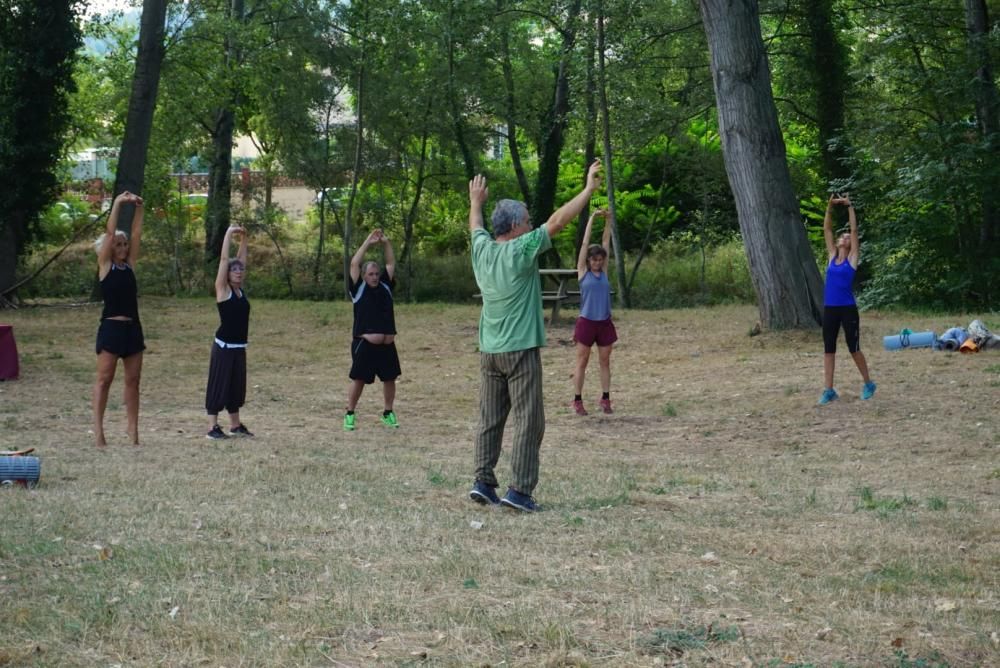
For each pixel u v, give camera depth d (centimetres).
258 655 444
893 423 1235
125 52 3428
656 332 2177
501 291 750
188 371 1828
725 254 3459
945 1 2739
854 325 1332
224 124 3441
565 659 447
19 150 2744
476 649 459
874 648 472
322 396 1598
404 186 3522
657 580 574
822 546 675
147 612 492
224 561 586
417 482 894
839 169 2827
